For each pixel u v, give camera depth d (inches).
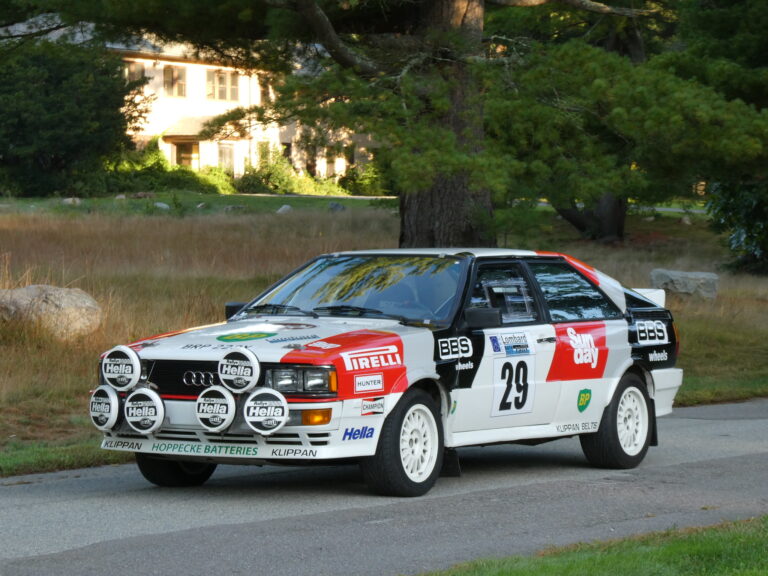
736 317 1147.3
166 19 850.8
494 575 263.9
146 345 388.5
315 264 457.7
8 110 2493.8
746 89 952.9
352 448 372.2
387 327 401.4
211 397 363.3
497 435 428.8
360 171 841.5
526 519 357.7
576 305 470.3
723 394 773.3
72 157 2605.8
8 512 365.4
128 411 374.9
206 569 286.8
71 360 684.1
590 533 336.2
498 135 794.8
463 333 413.7
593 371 464.4
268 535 328.5
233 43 944.3
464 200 875.4
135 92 2701.8
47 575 279.6
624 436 477.7
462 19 864.9
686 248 1996.8
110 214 1836.9
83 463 473.4
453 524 347.9
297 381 363.9
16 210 1899.6
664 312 513.3
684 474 458.3
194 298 921.5
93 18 847.7
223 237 1535.4
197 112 3014.3
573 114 793.6
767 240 1681.8
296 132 789.2
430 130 760.3
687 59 973.8
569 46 807.7
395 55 834.8
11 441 533.0
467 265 433.4
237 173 3051.2
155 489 415.5
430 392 407.5
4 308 722.2
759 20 1020.5
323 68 872.3
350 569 288.7
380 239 1656.0
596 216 2000.5
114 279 1049.5
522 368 434.0
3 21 911.0
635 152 823.7
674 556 281.1
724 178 928.9
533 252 464.4
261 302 443.8
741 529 317.7
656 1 1163.9
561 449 543.2
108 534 329.7
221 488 417.7
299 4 767.1
